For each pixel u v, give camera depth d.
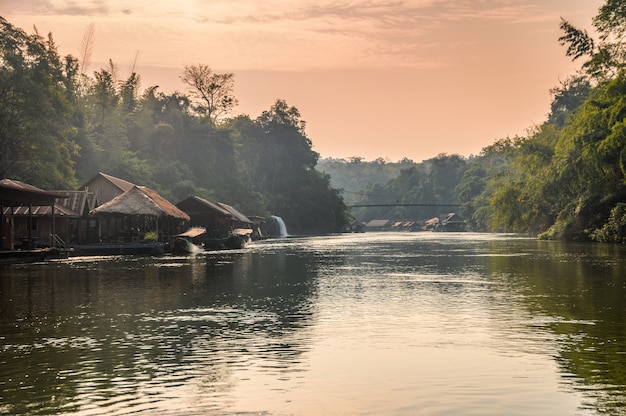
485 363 12.68
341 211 177.50
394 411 9.83
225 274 33.72
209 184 121.75
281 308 20.38
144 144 110.19
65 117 71.19
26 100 65.50
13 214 50.81
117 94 114.25
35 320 18.20
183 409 9.99
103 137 91.56
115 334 15.97
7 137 64.25
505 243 74.31
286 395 10.68
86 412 9.87
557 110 131.75
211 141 126.00
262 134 164.50
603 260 40.50
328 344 14.64
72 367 12.56
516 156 96.69
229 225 100.81
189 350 14.05
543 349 13.88
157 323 17.58
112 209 56.16
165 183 104.25
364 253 56.81
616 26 62.09
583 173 66.50
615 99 61.97
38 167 65.88
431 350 13.93
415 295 23.62
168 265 41.38
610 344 14.34
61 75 71.00
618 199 65.94
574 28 74.50
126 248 55.22
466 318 18.09
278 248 70.56
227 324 17.36
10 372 12.23
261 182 162.00
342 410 9.89
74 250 53.81
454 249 62.19
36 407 10.11
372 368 12.38
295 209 163.62
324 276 32.22
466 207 190.12
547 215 86.50
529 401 10.22
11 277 32.00
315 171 175.50
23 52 66.50
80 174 83.19
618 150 59.03
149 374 12.01
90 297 23.47
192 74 145.38
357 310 19.84
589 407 9.89
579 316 18.17
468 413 9.70
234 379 11.66
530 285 26.45
